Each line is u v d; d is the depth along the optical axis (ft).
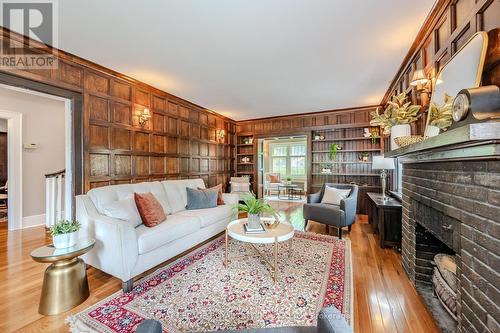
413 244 6.86
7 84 7.79
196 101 16.08
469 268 3.81
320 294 6.36
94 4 6.32
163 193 10.53
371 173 18.03
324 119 19.02
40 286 6.80
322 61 9.84
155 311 5.63
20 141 13.42
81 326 5.10
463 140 2.99
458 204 4.16
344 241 10.62
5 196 16.38
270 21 7.11
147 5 6.38
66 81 9.29
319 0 6.20
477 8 4.76
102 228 6.89
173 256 8.14
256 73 11.14
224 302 5.99
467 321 3.85
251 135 22.45
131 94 12.02
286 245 10.09
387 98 14.65
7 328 5.05
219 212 10.84
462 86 4.67
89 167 10.02
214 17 6.91
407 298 6.21
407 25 7.27
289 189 27.73
